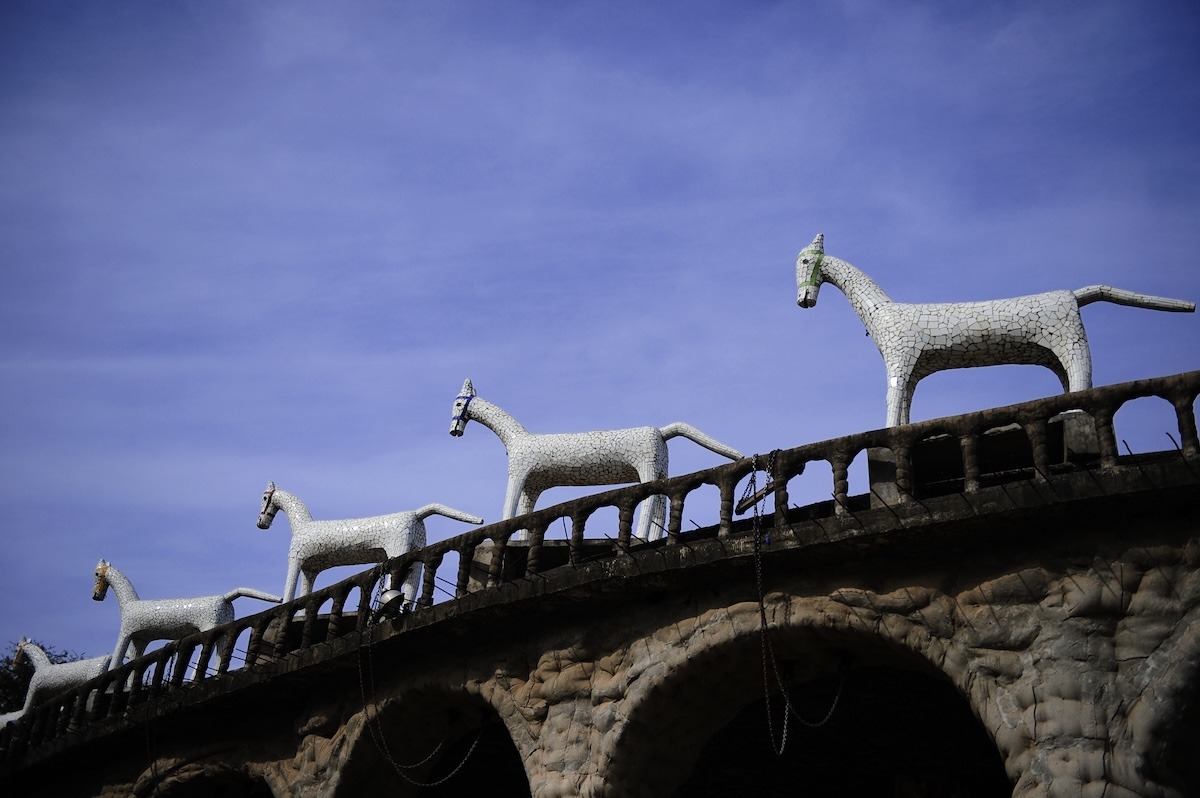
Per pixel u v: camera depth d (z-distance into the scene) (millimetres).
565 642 23891
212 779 30672
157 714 30812
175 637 35812
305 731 28328
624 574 22562
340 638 26922
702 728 23016
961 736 26969
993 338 23109
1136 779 17984
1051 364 23484
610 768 22484
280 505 33531
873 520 20250
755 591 21750
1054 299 22828
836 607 20828
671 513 22578
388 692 26594
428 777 27438
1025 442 21984
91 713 33469
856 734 27484
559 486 29031
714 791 31422
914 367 23516
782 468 21516
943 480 22984
